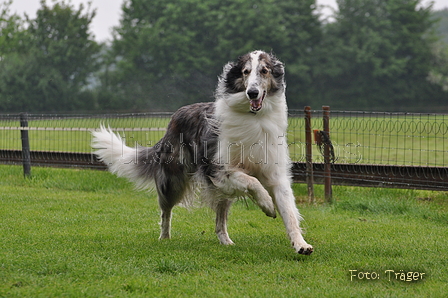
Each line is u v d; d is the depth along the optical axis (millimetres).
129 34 40531
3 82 39594
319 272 4410
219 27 38219
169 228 5988
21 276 4023
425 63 42312
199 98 37375
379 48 41375
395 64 41062
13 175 10672
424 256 4969
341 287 4000
